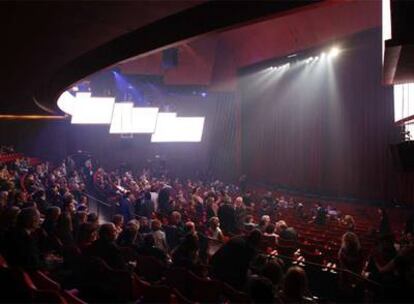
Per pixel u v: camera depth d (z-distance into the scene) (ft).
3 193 29.48
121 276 17.31
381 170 60.03
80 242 23.43
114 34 21.74
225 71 78.48
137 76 76.69
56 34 21.62
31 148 97.04
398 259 18.52
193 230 26.03
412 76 28.30
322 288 23.26
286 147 76.07
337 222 51.37
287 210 59.98
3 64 28.58
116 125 59.57
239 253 19.48
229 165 87.10
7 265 17.24
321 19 57.93
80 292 17.76
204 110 91.40
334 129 67.41
